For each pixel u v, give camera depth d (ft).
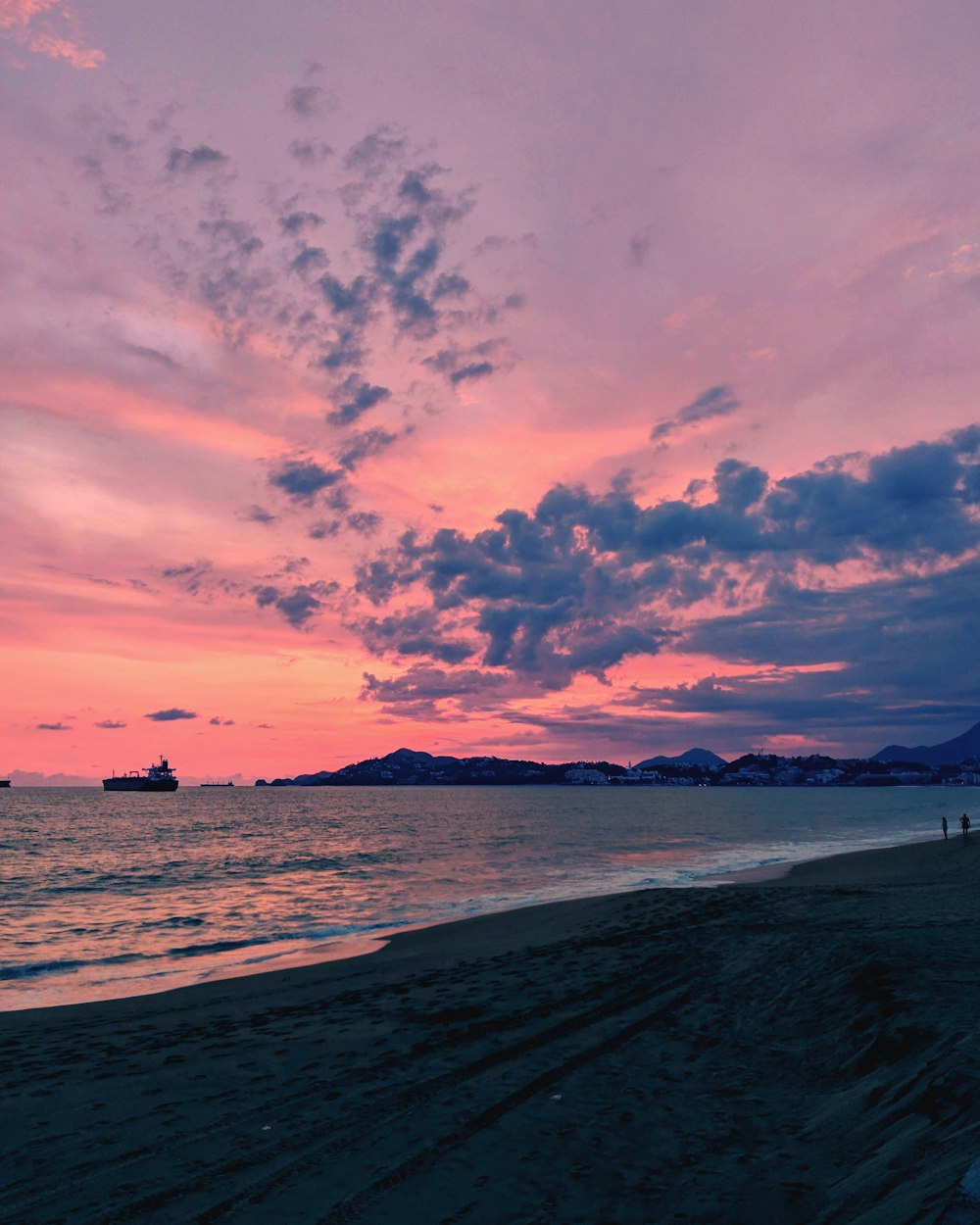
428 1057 29.58
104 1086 26.94
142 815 375.86
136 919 84.12
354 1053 30.45
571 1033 32.48
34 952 66.03
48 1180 19.72
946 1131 17.15
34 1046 33.37
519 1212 17.67
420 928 70.95
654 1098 24.76
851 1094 22.67
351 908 89.25
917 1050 23.49
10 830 262.06
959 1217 12.03
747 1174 18.78
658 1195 18.17
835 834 231.50
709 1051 29.63
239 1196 18.76
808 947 45.21
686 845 188.14
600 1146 21.16
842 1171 17.88
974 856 118.73
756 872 117.08
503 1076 27.22
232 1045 32.17
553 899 93.25
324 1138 22.12
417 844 197.57
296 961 58.13
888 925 52.06
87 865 149.28
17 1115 24.09
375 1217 17.58
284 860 154.92
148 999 45.91
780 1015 33.32
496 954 53.62
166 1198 18.70
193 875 130.31
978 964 35.27
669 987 40.06
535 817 351.05
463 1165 20.18
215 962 59.62
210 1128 22.97
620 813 391.24
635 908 70.85
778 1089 25.11
